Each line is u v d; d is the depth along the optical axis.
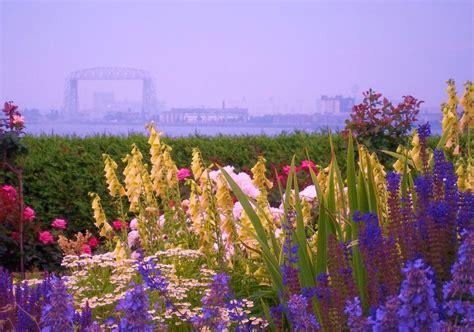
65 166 12.77
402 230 4.20
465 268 3.00
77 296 5.90
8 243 10.09
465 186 5.78
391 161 11.74
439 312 3.50
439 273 3.91
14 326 4.54
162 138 14.43
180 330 5.43
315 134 14.66
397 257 4.02
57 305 3.39
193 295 5.96
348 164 4.99
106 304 5.71
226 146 14.27
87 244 9.33
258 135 14.78
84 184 12.77
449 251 4.05
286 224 5.07
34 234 10.43
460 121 6.83
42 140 13.40
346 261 4.35
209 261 6.48
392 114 11.62
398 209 4.28
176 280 5.84
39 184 12.49
